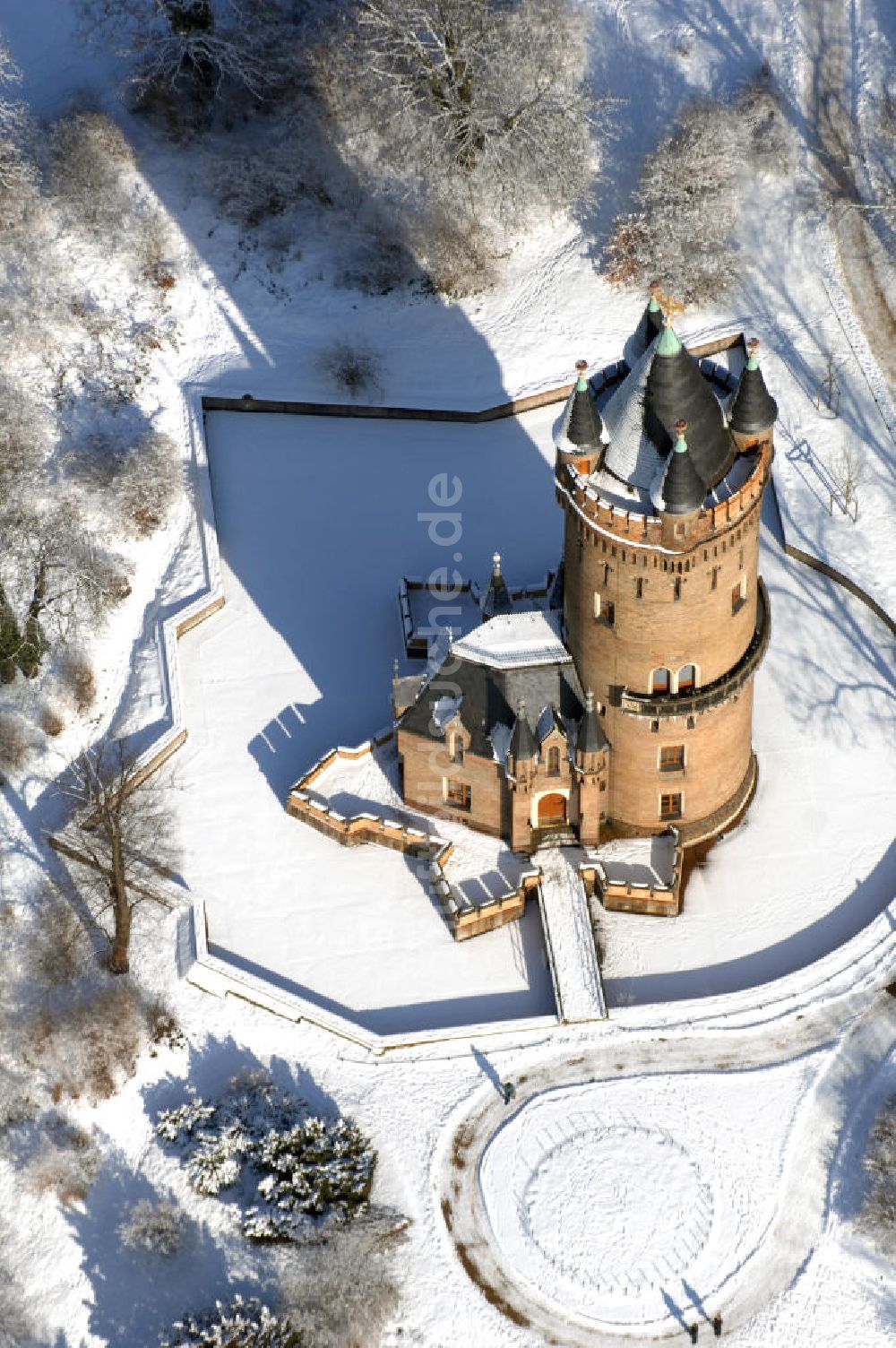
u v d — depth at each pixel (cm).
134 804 8762
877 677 9388
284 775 9088
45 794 9088
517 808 8381
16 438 10256
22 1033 8206
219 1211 7675
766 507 10188
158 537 10131
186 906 8581
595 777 8250
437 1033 8069
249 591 9912
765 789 8969
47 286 11012
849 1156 7694
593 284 11138
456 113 11156
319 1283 7381
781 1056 8012
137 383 10762
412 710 8444
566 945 8306
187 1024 8219
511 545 9994
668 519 7138
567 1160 7712
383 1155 7794
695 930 8450
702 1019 8138
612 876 8544
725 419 7450
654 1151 7725
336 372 10756
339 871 8725
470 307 11144
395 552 10025
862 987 8200
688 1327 7269
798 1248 7450
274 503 10319
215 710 9388
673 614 7619
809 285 11094
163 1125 7912
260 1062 8112
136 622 9819
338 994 8281
